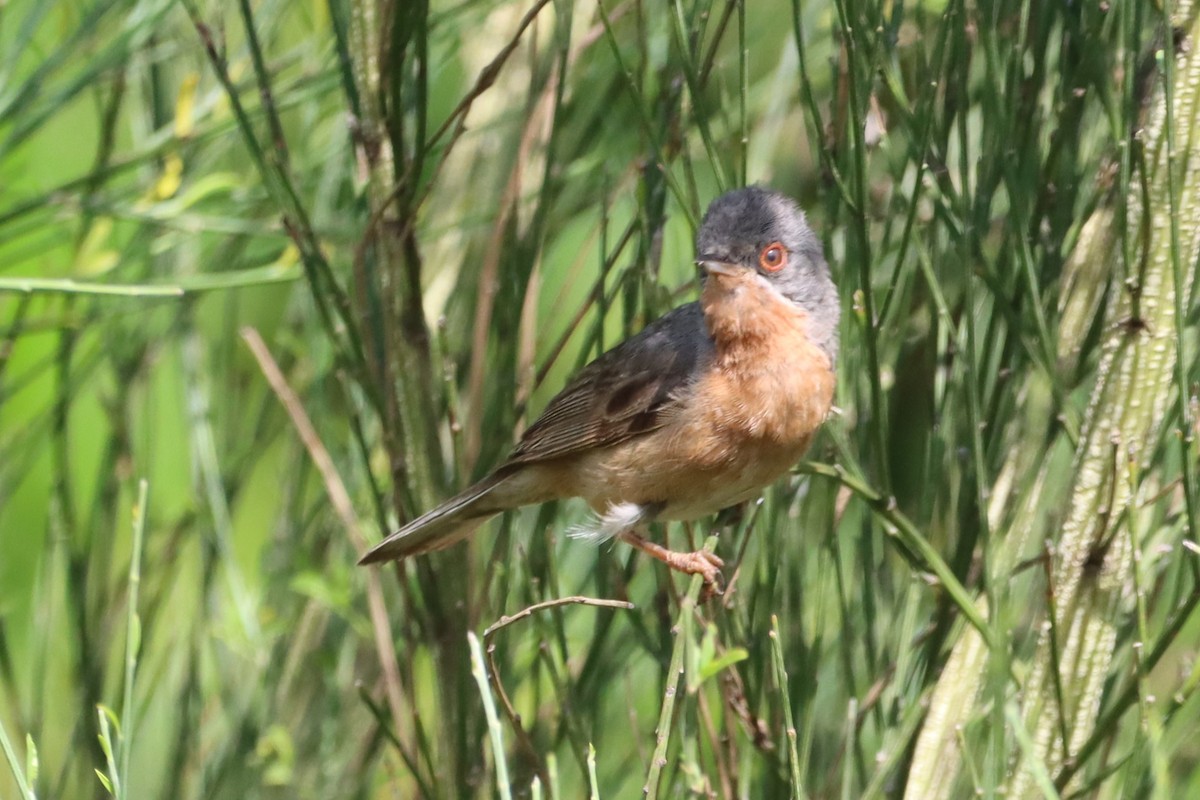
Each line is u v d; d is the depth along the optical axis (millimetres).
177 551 11898
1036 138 8328
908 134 8328
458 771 9172
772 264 9555
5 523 13719
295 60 11836
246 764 11656
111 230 12695
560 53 9156
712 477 9820
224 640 11875
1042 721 8062
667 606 9555
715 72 11227
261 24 11578
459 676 9273
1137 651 7340
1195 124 7664
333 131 12320
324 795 11680
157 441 13469
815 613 8766
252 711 11844
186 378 11852
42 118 10875
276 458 13898
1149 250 7719
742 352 9586
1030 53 8773
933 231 8797
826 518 8820
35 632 11648
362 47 9219
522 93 11867
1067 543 8016
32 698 11508
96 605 11797
